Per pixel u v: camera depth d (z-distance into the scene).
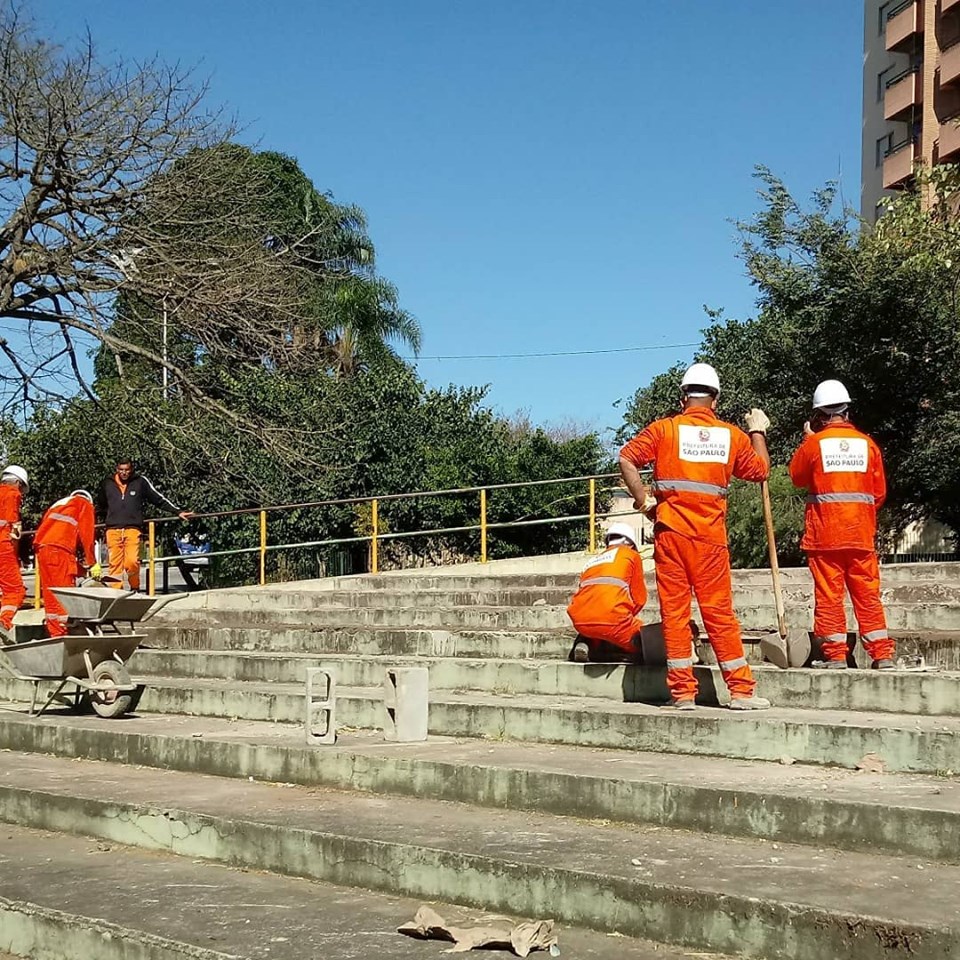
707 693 8.16
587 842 5.67
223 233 21.53
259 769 7.68
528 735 7.90
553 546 25.81
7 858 6.48
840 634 8.36
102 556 16.70
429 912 5.02
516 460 25.73
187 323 20.78
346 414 24.94
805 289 24.25
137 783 7.64
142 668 11.98
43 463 25.47
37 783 7.67
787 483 20.23
